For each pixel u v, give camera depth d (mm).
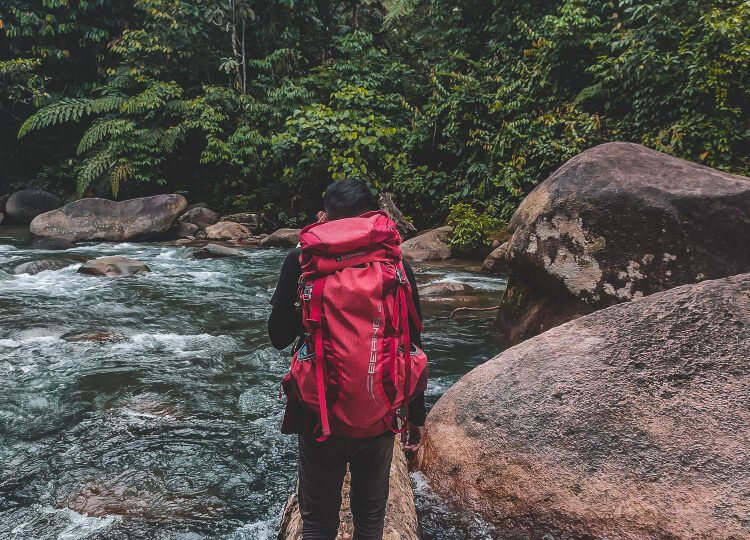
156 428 3750
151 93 14898
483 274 9250
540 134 11391
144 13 16750
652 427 2555
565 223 5023
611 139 10797
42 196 15445
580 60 11531
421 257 10812
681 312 2902
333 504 1816
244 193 16000
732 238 4625
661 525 2293
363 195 1770
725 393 2557
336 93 13938
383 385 1586
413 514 2551
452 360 5121
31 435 3635
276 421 3885
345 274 1581
